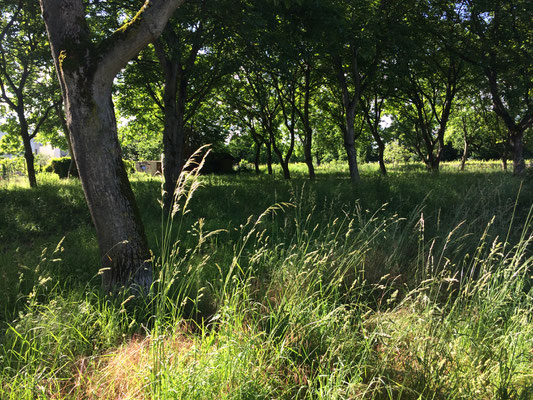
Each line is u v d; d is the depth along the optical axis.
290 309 3.35
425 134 22.58
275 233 6.71
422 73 19.30
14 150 22.17
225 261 5.27
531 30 14.45
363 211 8.57
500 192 8.23
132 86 16.00
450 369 2.76
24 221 8.28
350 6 11.91
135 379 2.59
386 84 18.44
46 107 16.59
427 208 8.59
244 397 2.42
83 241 6.40
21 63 14.28
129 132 23.08
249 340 2.81
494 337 3.18
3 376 2.64
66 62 3.87
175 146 10.14
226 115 23.97
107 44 3.94
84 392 2.67
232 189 12.59
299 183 15.06
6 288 4.18
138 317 3.75
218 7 8.59
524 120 16.50
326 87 21.30
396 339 2.84
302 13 10.27
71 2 3.94
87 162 4.07
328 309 3.58
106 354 3.06
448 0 15.45
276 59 10.97
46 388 2.63
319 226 6.89
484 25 15.14
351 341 2.93
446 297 4.13
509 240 5.57
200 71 12.09
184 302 3.26
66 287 4.48
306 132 19.88
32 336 3.12
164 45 11.23
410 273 4.58
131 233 4.24
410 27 15.08
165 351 2.63
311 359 2.99
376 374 2.74
